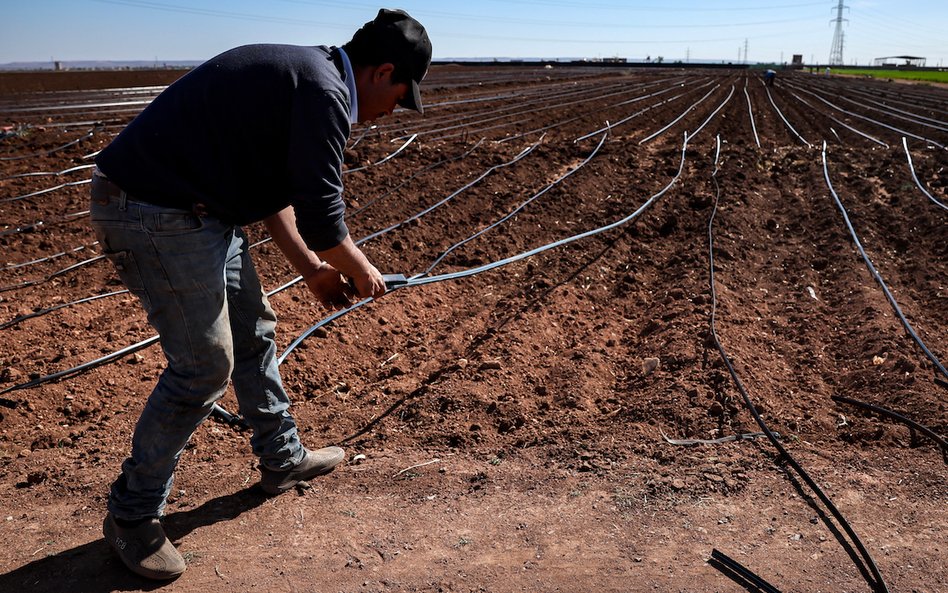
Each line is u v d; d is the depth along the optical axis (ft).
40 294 19.35
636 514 9.99
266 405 9.91
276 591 8.56
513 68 204.64
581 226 26.89
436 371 15.33
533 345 16.43
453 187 31.91
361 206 28.19
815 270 22.02
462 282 21.27
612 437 12.07
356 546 9.38
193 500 10.38
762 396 13.44
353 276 8.48
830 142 50.11
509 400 13.39
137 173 7.54
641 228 26.20
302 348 15.94
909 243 23.99
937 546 9.32
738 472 10.96
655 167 37.29
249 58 7.62
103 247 8.01
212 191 7.75
